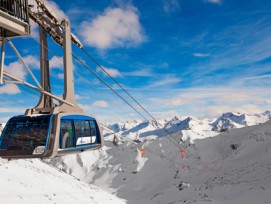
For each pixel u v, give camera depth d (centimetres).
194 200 10869
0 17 823
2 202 4719
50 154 1183
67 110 1355
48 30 1366
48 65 1371
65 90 1339
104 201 8469
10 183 5838
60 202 6206
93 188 10350
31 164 9044
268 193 9425
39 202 5478
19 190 5675
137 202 18075
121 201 9969
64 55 1327
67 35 1338
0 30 896
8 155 1214
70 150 1318
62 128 1270
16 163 7931
